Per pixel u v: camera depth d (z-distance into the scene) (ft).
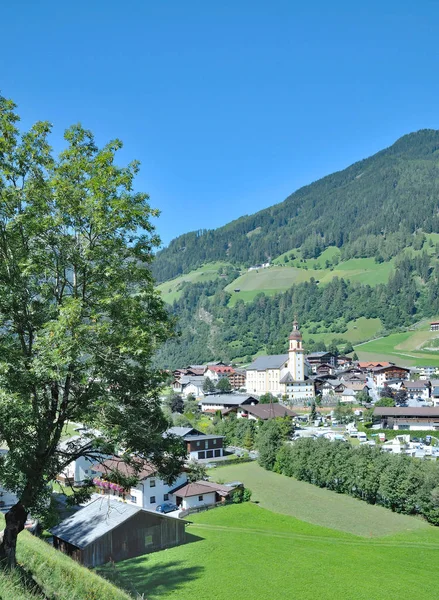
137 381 71.87
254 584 141.38
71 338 60.90
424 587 146.10
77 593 76.33
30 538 115.24
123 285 69.26
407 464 234.58
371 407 538.88
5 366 59.47
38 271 68.03
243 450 370.12
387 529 208.44
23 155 69.92
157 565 154.81
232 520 212.64
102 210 68.49
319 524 212.84
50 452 68.18
